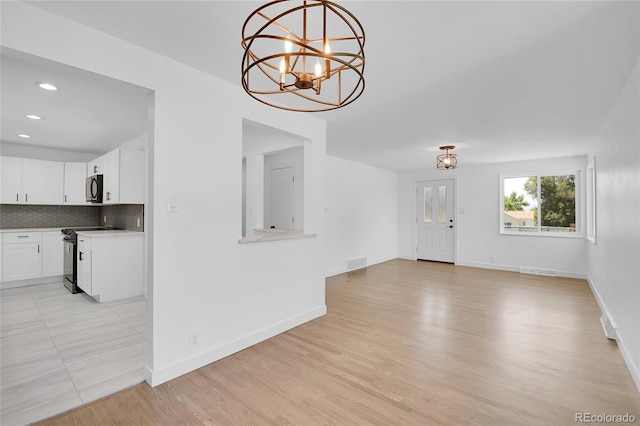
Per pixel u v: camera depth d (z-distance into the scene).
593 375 2.32
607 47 2.04
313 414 1.87
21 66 2.31
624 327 2.60
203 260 2.45
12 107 3.19
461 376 2.30
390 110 3.29
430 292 4.71
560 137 4.36
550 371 2.38
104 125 3.83
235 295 2.69
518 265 6.29
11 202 4.76
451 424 1.78
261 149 4.36
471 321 3.47
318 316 3.60
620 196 2.75
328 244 5.86
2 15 1.58
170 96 2.25
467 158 6.03
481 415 1.86
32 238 4.85
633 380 2.24
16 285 4.79
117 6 1.67
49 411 1.88
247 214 4.60
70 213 5.68
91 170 5.19
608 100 2.96
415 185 7.80
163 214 2.21
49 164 5.09
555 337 3.03
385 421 1.81
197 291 2.41
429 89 2.75
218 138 2.55
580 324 3.38
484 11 1.68
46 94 2.85
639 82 2.12
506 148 5.11
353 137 4.46
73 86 2.68
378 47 2.06
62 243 5.11
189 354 2.36
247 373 2.34
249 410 1.91
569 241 5.77
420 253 7.73
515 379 2.26
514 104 3.10
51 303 4.00
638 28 1.81
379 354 2.66
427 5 1.63
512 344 2.87
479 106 3.17
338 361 2.53
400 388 2.15
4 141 4.70
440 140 4.61
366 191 6.95
